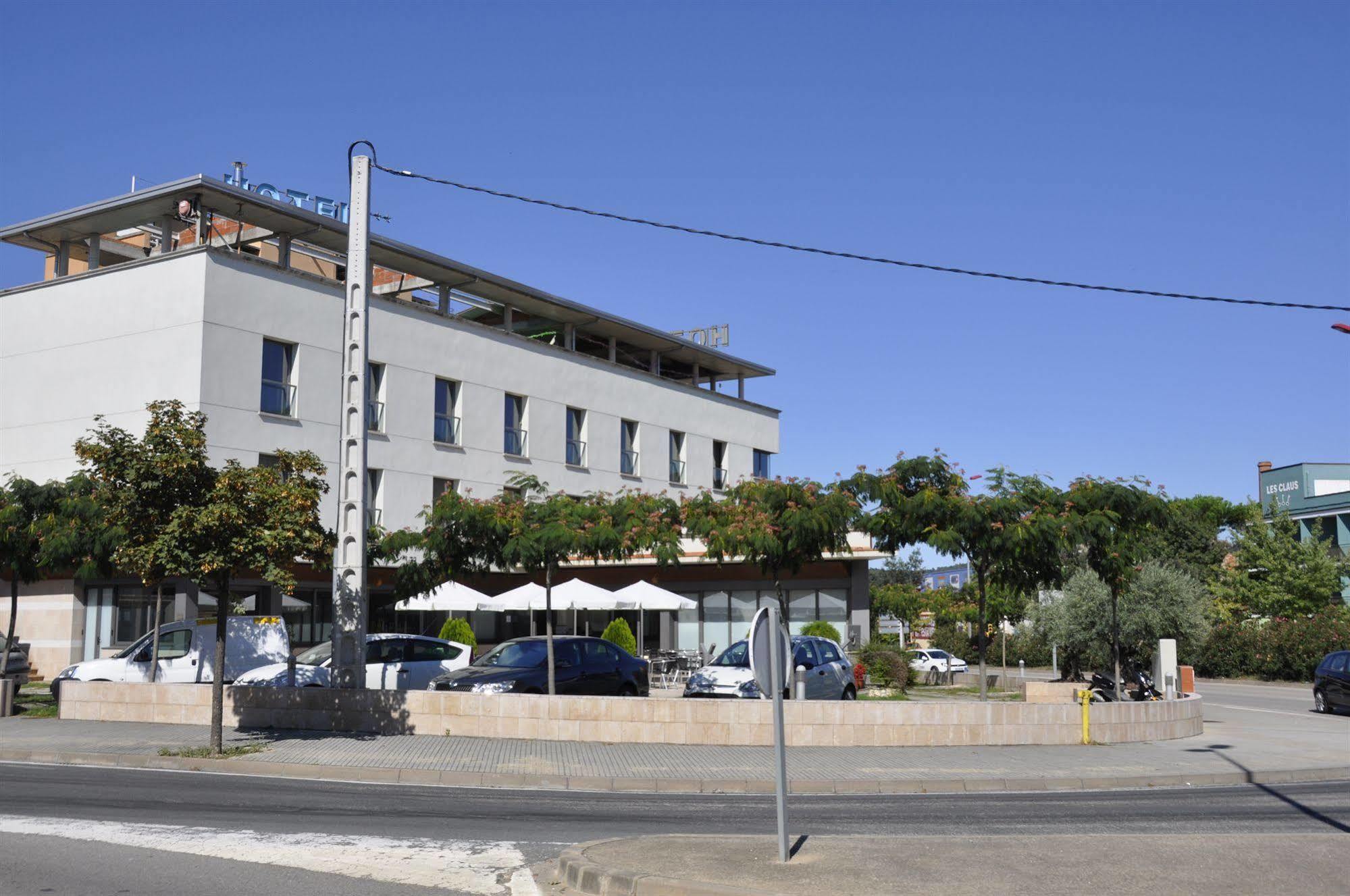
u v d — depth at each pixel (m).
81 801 12.45
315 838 10.24
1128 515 22.66
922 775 15.10
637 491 23.84
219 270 31.25
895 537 22.20
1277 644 42.72
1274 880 8.04
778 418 55.16
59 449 32.81
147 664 24.05
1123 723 19.41
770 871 8.28
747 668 21.55
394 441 36.03
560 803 12.96
